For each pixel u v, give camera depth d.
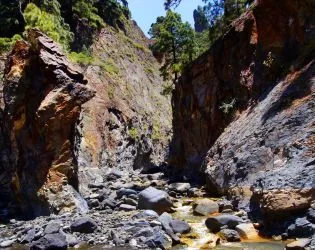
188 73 30.25
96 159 33.44
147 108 58.38
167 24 42.19
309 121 14.35
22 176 18.19
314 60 16.95
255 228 11.70
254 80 21.59
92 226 12.95
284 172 12.69
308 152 12.91
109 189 22.36
